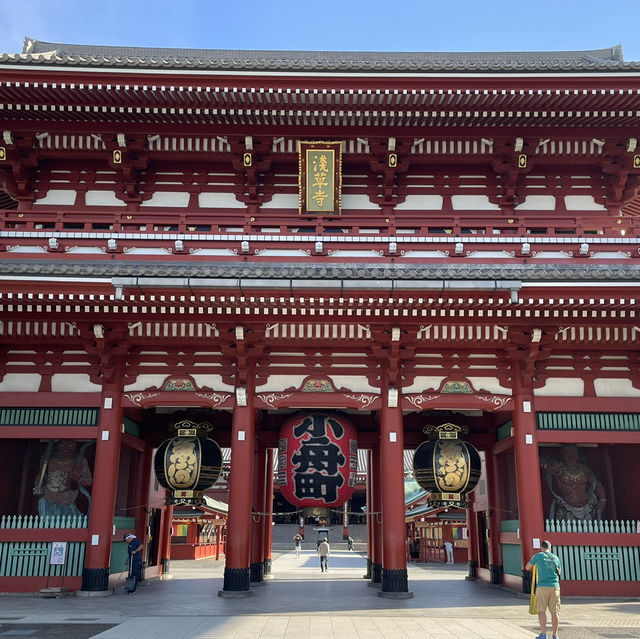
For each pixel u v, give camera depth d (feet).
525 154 64.03
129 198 65.46
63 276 51.52
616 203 66.13
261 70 56.70
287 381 59.72
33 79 56.90
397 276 51.52
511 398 59.72
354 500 252.01
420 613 47.75
